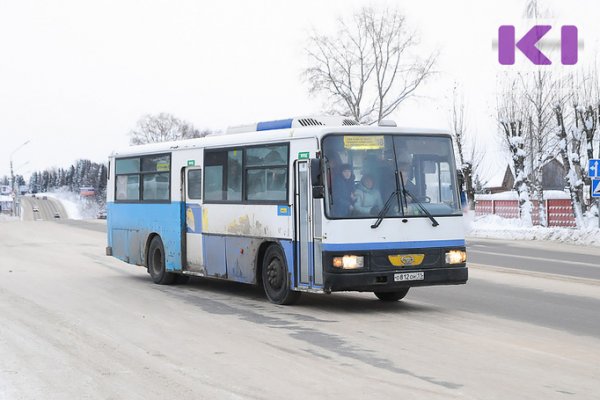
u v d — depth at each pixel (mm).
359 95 67750
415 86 67312
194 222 18234
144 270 23234
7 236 42094
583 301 15758
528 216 50969
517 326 12727
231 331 12281
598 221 42719
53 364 9812
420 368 9492
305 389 8461
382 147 14438
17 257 27703
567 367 9531
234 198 16719
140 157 20656
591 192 32156
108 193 22422
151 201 20016
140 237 20594
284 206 15109
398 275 14125
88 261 26141
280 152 15258
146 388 8555
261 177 15859
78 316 13867
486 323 13047
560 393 8250
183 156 18688
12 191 117125
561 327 12617
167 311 14586
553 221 52062
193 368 9555
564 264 25000
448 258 14562
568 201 51406
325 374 9195
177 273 19422
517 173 51562
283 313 14305
